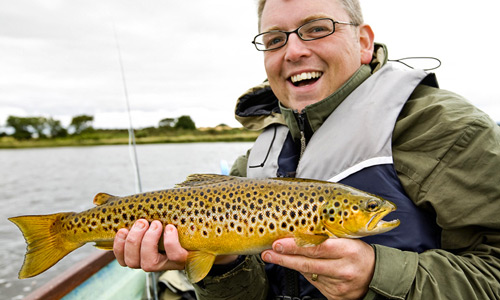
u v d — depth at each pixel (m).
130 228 0.45
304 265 0.35
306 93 0.52
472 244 0.38
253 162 0.60
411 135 0.44
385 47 0.58
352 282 0.35
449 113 0.40
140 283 0.92
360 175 0.44
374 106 0.47
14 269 2.34
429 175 0.39
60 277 0.75
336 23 0.49
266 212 0.42
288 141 0.58
